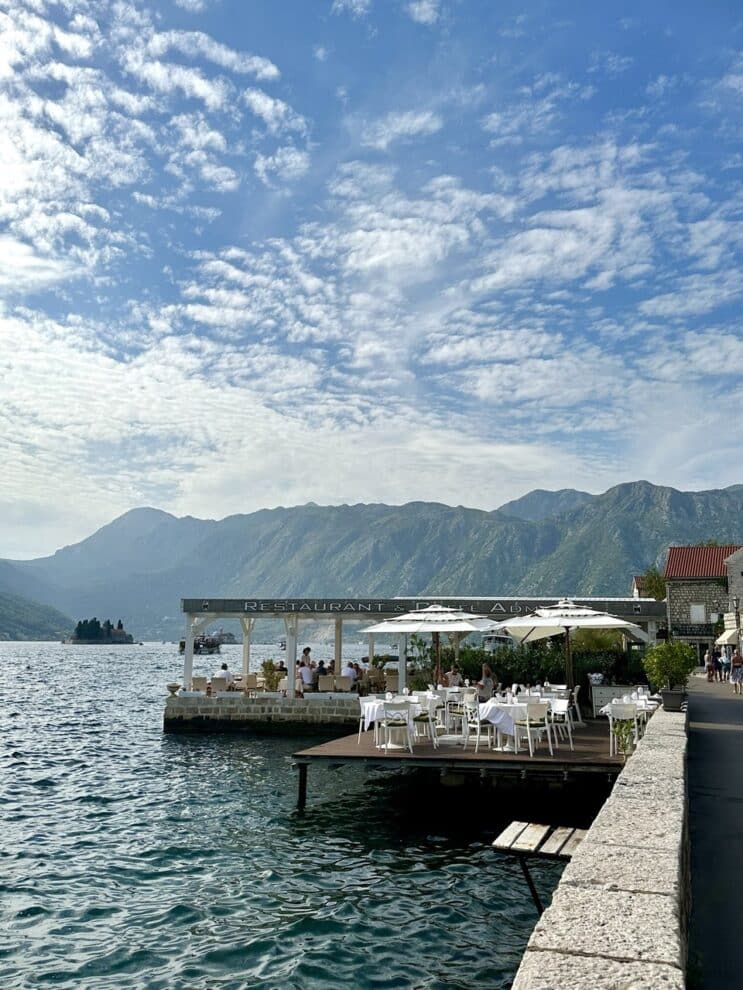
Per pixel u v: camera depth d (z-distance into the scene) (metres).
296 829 17.95
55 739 35.62
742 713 25.30
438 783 21.66
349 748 19.98
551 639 35.72
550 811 19.36
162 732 37.44
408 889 13.55
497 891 13.43
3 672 112.31
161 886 13.81
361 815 19.30
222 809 20.22
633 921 4.54
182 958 10.66
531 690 24.19
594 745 19.97
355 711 34.34
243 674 38.38
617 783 8.67
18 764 28.25
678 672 19.39
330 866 14.97
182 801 21.33
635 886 5.15
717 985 5.84
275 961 10.52
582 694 28.97
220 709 35.12
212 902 12.94
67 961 10.59
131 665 146.62
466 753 18.81
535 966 3.95
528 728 18.31
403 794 21.80
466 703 20.67
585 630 34.75
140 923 11.98
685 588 72.12
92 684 85.50
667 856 5.84
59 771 26.66
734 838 9.70
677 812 7.24
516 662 32.94
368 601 36.62
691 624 71.38
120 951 10.91
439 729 22.94
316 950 10.88
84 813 19.92
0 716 47.44
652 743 12.15
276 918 12.16
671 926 4.46
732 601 68.75
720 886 8.00
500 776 19.58
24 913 12.41
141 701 61.00
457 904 12.77
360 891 13.45
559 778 17.64
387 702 19.59
